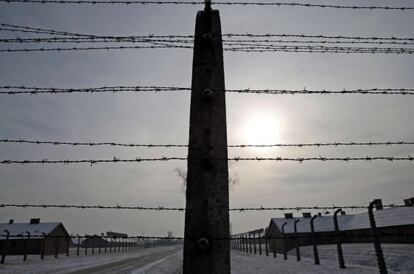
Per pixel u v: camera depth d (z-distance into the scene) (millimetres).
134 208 3779
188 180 2662
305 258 28234
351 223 41094
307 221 46594
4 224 50375
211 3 3395
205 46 3123
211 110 2859
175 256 41875
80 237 3922
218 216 2559
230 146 3869
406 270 15391
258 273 16359
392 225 28875
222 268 2459
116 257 39750
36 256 41219
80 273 19156
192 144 2758
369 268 17109
